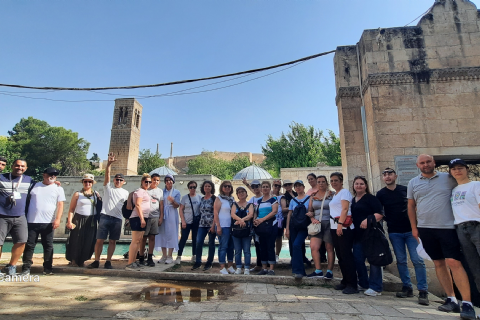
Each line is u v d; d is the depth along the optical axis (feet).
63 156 120.88
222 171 152.25
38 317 11.27
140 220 20.66
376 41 25.03
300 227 18.56
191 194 25.11
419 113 23.40
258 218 20.43
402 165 22.56
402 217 17.06
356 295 15.76
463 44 24.35
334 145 123.24
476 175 25.66
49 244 19.13
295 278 17.95
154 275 18.93
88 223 21.15
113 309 12.53
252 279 18.43
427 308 14.19
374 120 23.58
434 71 23.89
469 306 12.35
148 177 21.71
